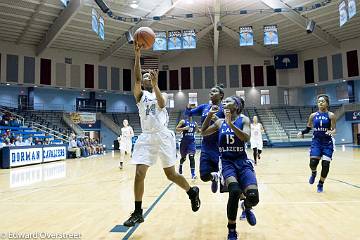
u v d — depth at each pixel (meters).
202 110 5.01
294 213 3.91
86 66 26.83
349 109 25.72
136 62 3.33
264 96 29.11
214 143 4.24
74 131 23.83
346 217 3.66
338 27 23.22
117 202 4.81
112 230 3.28
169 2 19.41
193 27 23.89
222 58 29.55
